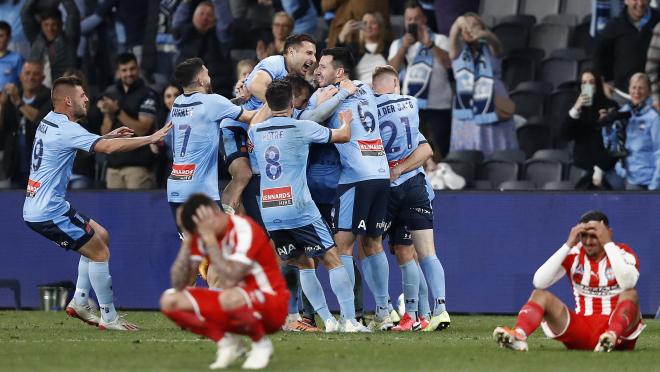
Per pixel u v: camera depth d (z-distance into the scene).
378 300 36.88
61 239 35.53
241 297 22.89
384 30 52.22
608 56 51.59
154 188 48.41
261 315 23.34
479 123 51.28
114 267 47.38
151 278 47.12
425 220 37.12
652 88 48.53
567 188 48.56
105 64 56.53
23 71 52.06
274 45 52.50
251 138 34.22
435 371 23.45
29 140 51.75
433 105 51.47
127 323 36.75
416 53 51.41
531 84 54.09
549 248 44.81
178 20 54.28
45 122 35.41
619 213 44.38
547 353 27.30
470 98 51.31
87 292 36.53
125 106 49.44
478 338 32.75
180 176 34.84
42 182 35.28
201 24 53.53
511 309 45.06
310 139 33.22
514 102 53.84
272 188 33.59
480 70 51.31
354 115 34.97
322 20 57.22
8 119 51.69
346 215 35.09
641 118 47.75
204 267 36.09
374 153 35.06
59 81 35.53
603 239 27.03
